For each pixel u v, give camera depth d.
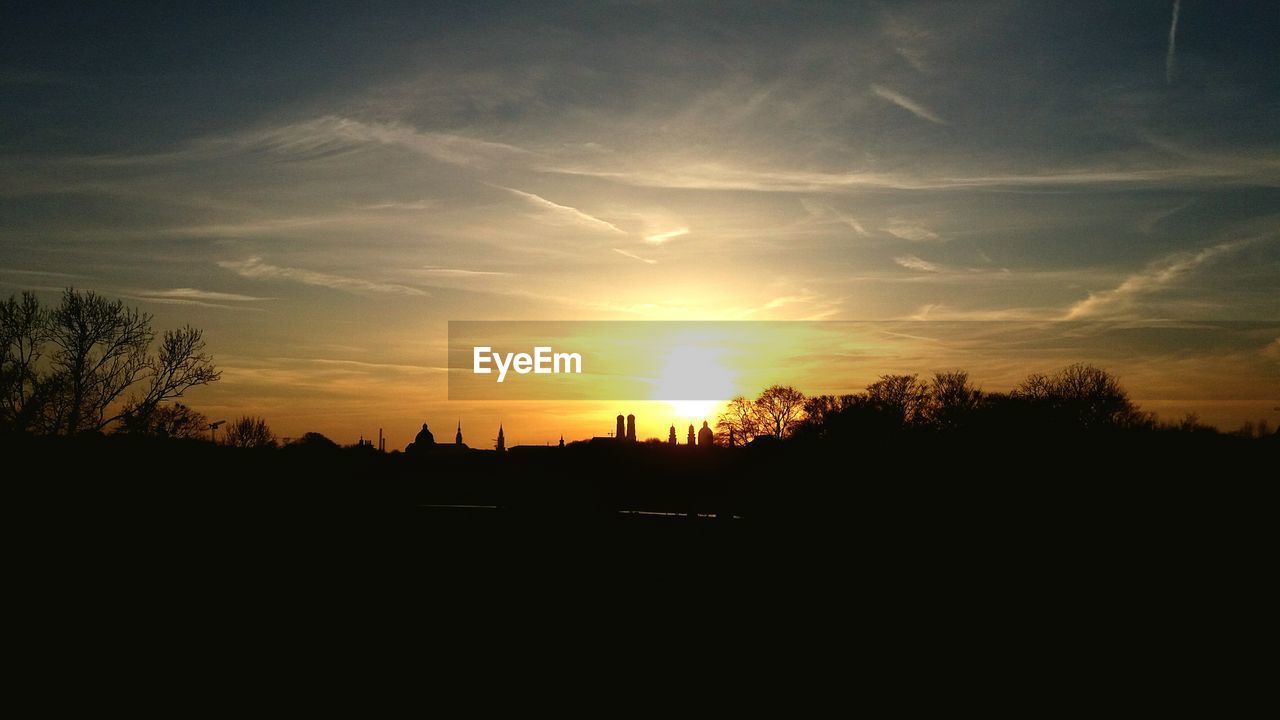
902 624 29.36
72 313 58.91
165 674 24.83
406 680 24.12
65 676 24.41
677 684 23.34
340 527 54.09
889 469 64.31
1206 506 44.50
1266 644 26.20
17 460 55.06
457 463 97.38
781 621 30.36
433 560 44.41
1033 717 20.59
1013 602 31.53
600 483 89.62
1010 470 59.16
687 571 39.00
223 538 51.41
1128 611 29.92
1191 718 20.48
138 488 58.75
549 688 23.14
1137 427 73.94
